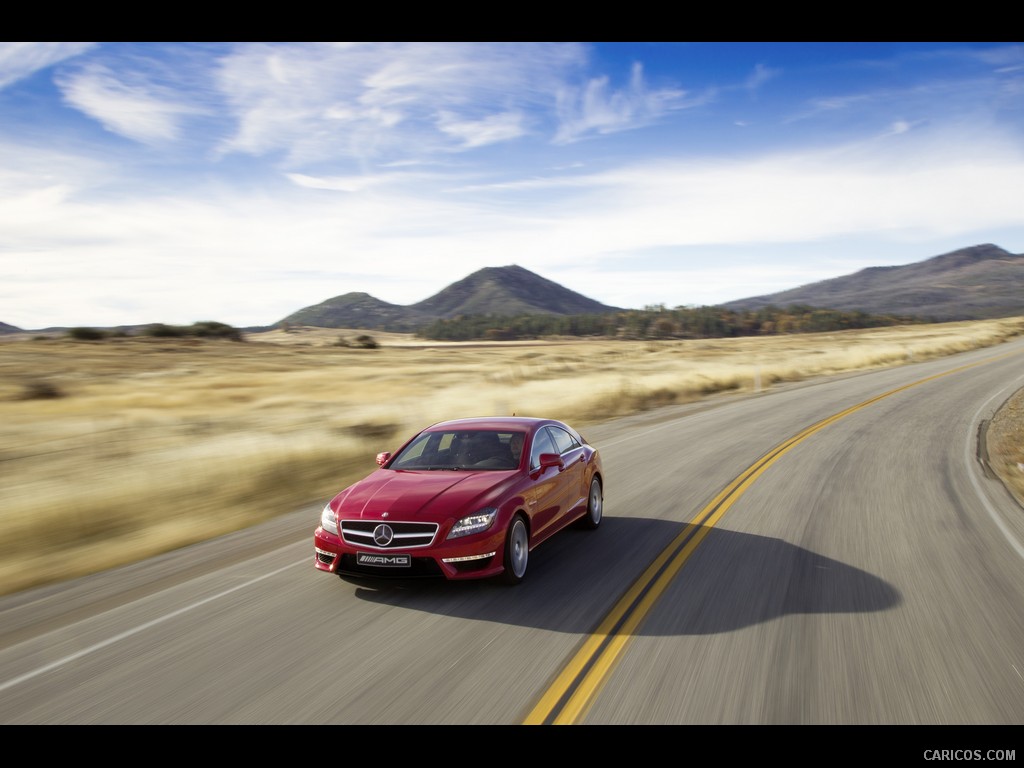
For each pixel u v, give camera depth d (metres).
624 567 6.75
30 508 8.86
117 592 6.41
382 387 35.72
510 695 4.13
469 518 5.94
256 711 3.99
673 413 22.03
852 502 9.55
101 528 9.21
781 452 13.78
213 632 5.25
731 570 6.59
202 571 7.00
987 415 19.03
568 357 66.88
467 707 3.99
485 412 20.27
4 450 16.19
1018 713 3.87
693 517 8.81
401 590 6.17
